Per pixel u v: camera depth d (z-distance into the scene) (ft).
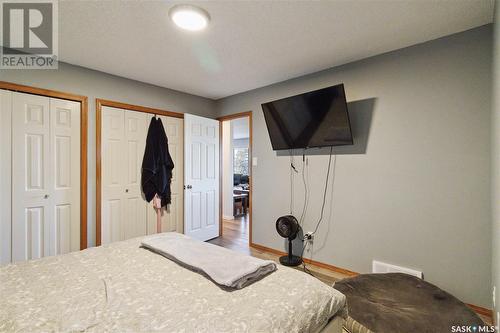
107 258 4.83
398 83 7.44
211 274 3.94
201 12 5.58
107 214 9.38
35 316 2.96
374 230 7.91
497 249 4.65
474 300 6.27
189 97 12.14
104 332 2.70
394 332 4.33
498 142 4.32
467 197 6.37
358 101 8.23
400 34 6.62
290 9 5.56
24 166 7.66
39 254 7.91
